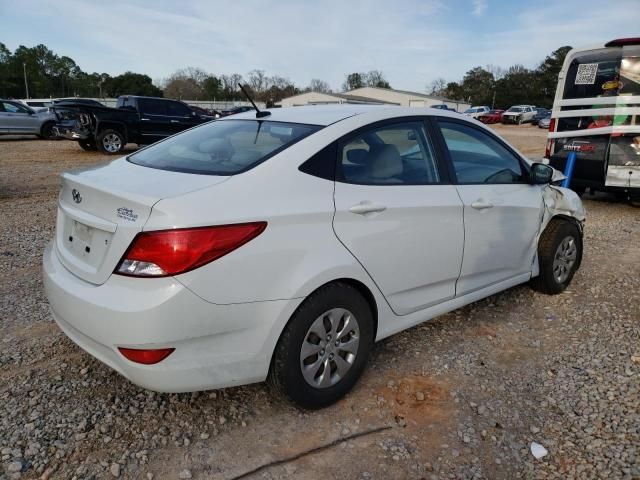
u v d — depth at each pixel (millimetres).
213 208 2344
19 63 91188
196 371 2379
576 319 4137
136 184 2518
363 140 3020
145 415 2766
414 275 3205
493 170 3869
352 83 103750
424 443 2629
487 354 3551
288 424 2744
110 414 2758
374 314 3078
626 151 7797
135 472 2367
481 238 3639
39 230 6484
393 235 2994
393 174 3117
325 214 2672
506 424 2793
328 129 2914
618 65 7703
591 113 8094
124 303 2268
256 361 2529
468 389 3115
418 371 3309
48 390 2949
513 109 51344
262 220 2441
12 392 2916
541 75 88688
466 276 3635
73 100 21578
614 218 8047
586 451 2584
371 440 2639
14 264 5066
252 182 2531
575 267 4777
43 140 20516
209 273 2291
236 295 2383
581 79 8156
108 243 2393
